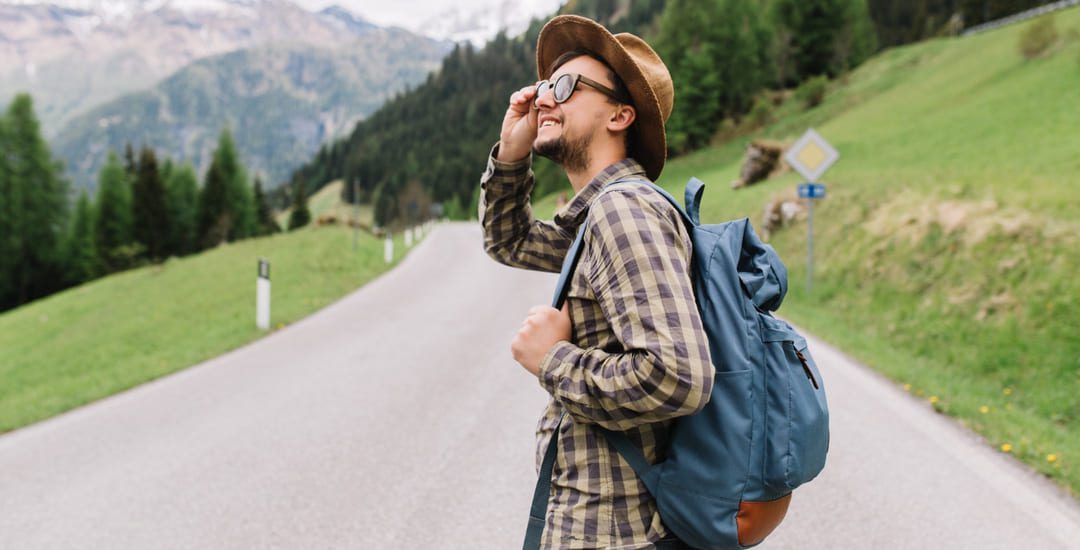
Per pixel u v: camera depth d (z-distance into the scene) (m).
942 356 8.89
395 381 7.52
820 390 1.49
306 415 6.30
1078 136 17.12
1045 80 28.05
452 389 7.07
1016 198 11.35
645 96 1.55
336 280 19.03
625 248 1.29
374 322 11.88
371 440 5.52
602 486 1.39
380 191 165.88
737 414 1.32
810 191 13.01
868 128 35.66
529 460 4.98
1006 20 57.88
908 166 20.95
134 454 5.42
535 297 14.45
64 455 5.49
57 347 16.42
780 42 75.31
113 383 8.43
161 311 18.06
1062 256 8.98
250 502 4.36
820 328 9.98
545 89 1.65
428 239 39.97
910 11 109.56
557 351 1.37
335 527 3.97
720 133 60.84
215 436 5.78
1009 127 22.34
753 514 1.32
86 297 26.02
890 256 12.40
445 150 178.50
